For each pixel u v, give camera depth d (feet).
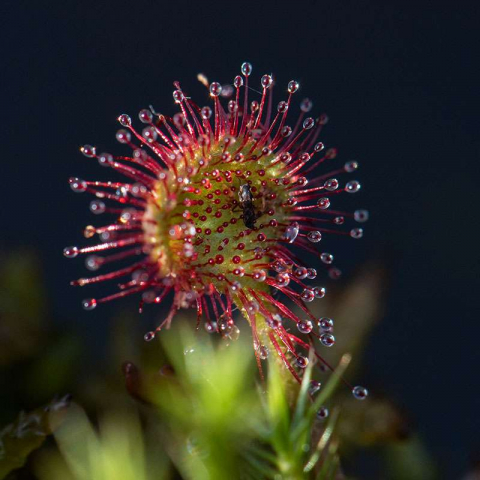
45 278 0.49
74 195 0.53
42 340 0.46
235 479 0.39
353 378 0.44
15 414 0.44
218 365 0.40
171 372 0.40
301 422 0.38
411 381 0.47
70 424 0.43
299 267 0.40
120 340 0.46
